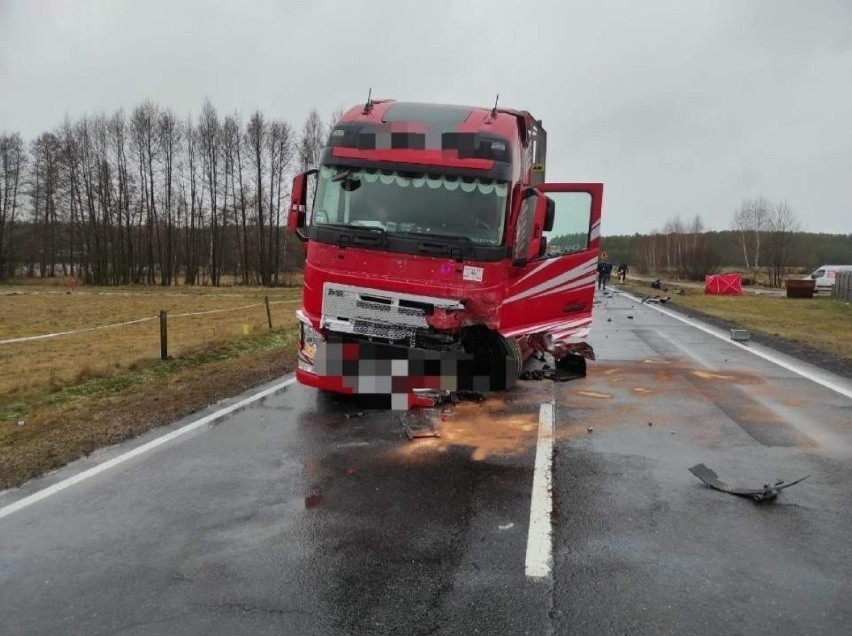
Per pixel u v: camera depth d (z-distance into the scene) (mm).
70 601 3396
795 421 7121
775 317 21219
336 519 4457
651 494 4895
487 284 7078
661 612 3227
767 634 3043
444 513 4543
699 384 9281
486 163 7254
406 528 4285
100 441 6480
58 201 71938
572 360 9820
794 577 3586
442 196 7266
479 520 4410
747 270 66625
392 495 4918
